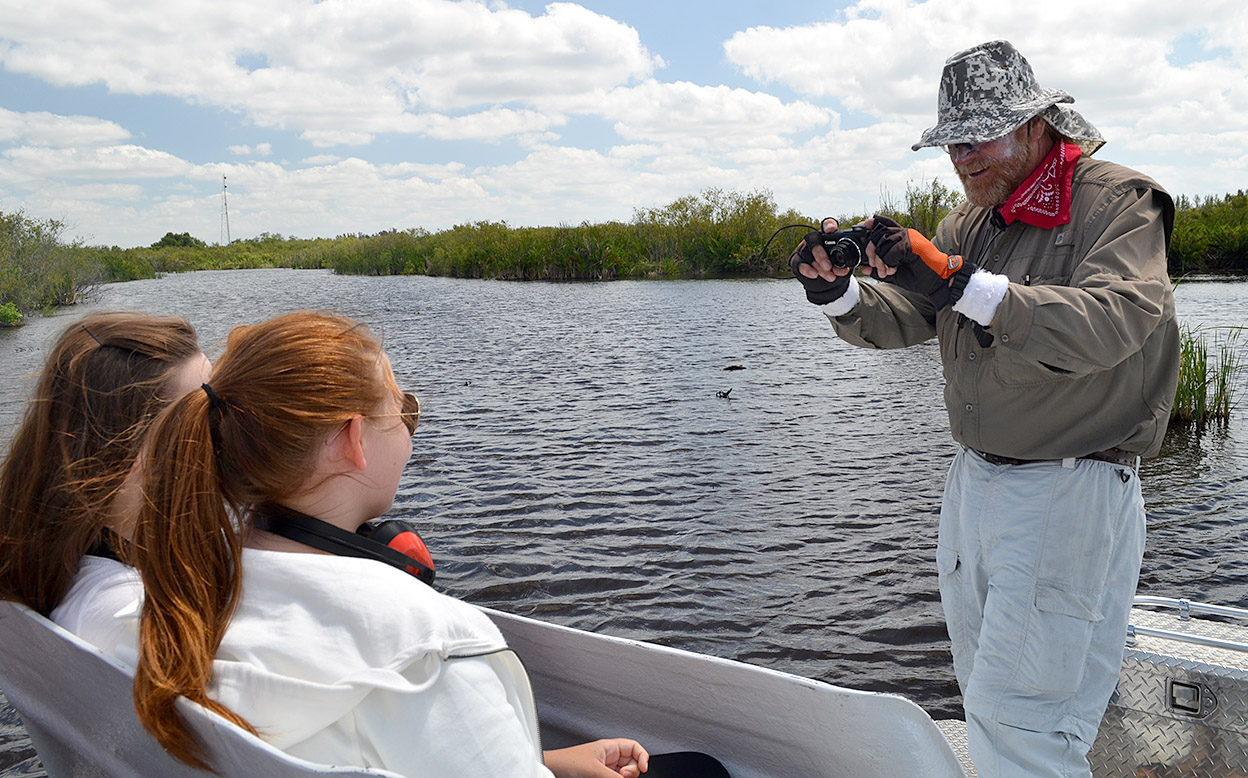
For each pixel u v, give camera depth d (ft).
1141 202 6.83
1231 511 20.70
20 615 4.57
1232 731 6.93
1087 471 6.99
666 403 34.78
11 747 11.78
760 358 45.80
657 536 19.51
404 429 4.58
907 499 21.80
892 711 4.82
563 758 5.09
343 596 3.94
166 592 3.95
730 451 26.86
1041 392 7.00
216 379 4.31
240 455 4.17
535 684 6.22
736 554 18.38
